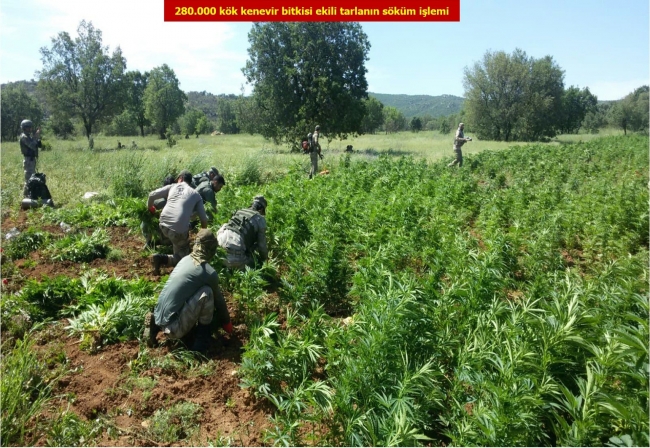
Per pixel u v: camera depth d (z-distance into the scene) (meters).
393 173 14.35
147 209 7.91
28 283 5.88
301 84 33.88
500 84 59.78
